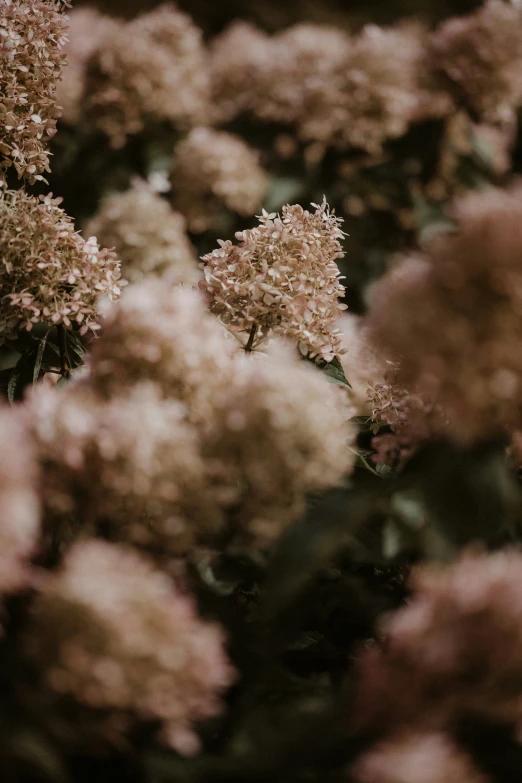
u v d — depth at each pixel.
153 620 1.12
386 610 1.34
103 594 1.11
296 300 1.46
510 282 1.15
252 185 2.68
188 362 1.27
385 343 1.22
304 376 1.23
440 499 1.21
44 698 1.11
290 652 1.34
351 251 2.76
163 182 2.55
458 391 1.17
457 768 1.08
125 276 2.15
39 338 1.62
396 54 2.74
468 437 1.20
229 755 1.14
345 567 1.39
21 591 1.18
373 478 1.30
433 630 1.11
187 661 1.12
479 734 1.13
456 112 2.75
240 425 1.20
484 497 1.21
